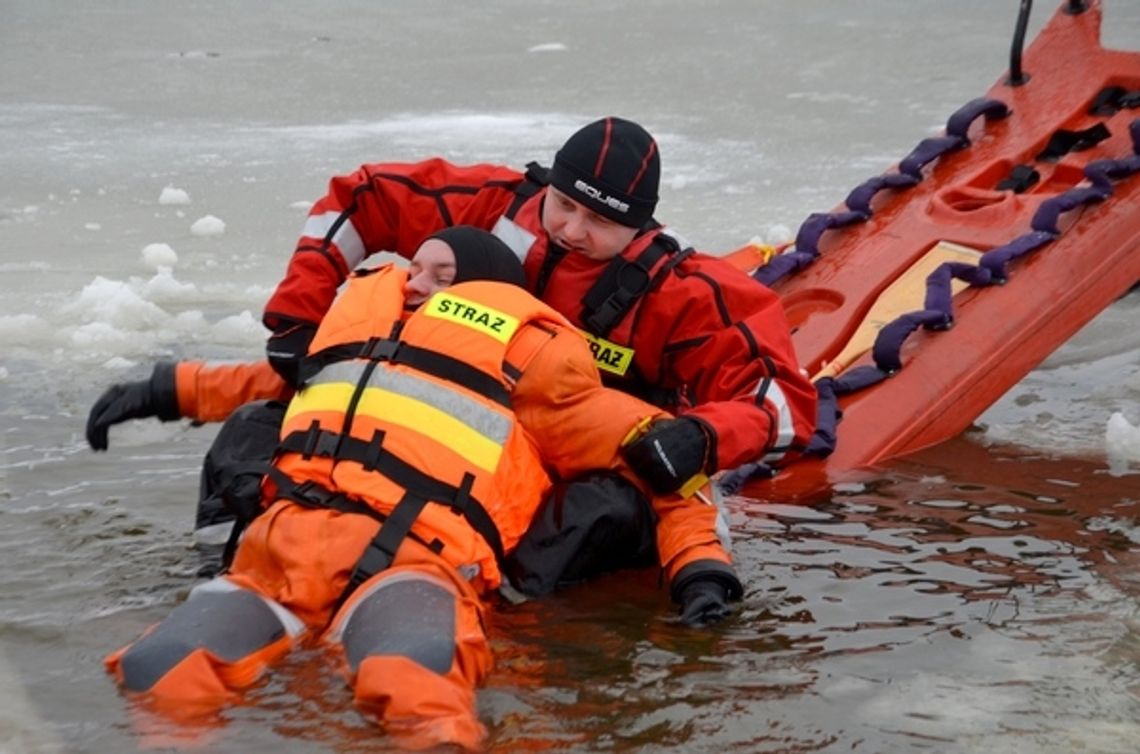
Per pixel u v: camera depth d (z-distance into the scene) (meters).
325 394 4.95
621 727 4.20
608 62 15.36
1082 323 6.92
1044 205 7.07
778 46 15.83
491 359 4.98
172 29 17.36
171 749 3.98
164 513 5.72
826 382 6.61
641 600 5.09
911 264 7.27
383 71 15.15
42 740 4.04
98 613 4.88
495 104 13.59
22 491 5.92
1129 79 8.11
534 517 5.14
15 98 13.89
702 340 5.52
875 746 4.12
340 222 5.96
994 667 4.60
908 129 12.24
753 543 5.58
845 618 4.95
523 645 4.72
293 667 4.38
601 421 5.13
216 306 8.42
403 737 4.02
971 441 6.68
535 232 5.69
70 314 8.17
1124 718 4.28
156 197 10.63
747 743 4.13
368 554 4.61
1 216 10.14
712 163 11.34
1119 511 5.90
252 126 12.86
